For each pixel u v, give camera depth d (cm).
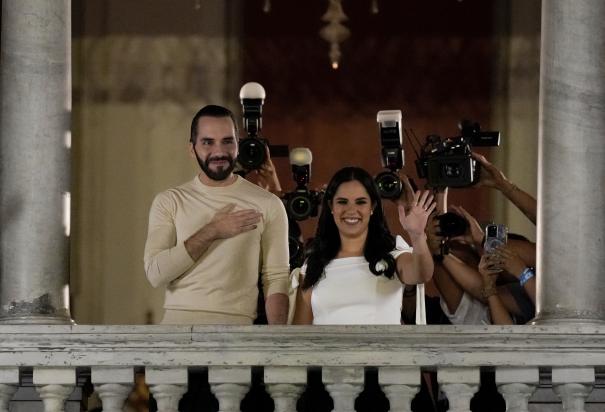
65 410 2178
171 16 3584
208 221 2309
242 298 2281
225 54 3584
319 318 2253
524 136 3531
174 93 3569
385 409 2256
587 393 2139
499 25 3569
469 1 3569
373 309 2241
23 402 2214
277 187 2839
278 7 3597
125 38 3572
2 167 2289
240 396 2128
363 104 3575
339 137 3569
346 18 3584
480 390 2277
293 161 2817
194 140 2334
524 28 3559
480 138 2781
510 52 3559
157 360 2125
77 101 3553
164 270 2250
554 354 2125
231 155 2325
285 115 3572
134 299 3497
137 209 3528
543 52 2302
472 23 3572
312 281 2264
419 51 3578
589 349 2127
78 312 3491
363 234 2270
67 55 2320
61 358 2133
